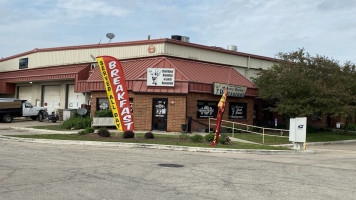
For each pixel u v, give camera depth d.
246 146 18.02
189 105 25.78
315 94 25.86
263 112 33.94
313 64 29.11
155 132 23.98
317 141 26.52
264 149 17.47
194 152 15.80
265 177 9.88
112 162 11.50
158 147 16.62
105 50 33.16
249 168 11.47
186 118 25.11
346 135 33.81
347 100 27.89
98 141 17.45
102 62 17.33
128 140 17.86
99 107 28.36
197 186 8.27
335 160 15.23
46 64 38.50
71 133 21.91
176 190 7.77
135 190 7.61
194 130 25.92
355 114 30.42
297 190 8.30
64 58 36.66
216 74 29.62
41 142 17.80
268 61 36.75
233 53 33.38
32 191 7.22
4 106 31.66
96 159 12.09
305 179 9.84
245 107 29.64
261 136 25.16
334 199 7.55
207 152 16.14
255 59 35.47
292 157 15.88
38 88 39.91
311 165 13.00
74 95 35.66
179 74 25.98
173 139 19.11
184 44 29.83
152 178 9.02
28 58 41.09
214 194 7.55
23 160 11.34
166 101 24.77
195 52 30.67
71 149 15.02
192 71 27.86
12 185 7.72
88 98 34.22
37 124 29.88
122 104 17.72
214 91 26.59
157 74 24.58
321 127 38.94
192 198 7.11
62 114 32.19
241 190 8.05
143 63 28.84
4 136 19.23
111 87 17.53
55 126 27.17
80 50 35.25
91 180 8.48
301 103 25.88
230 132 27.41
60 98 37.09
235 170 10.91
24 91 42.62
